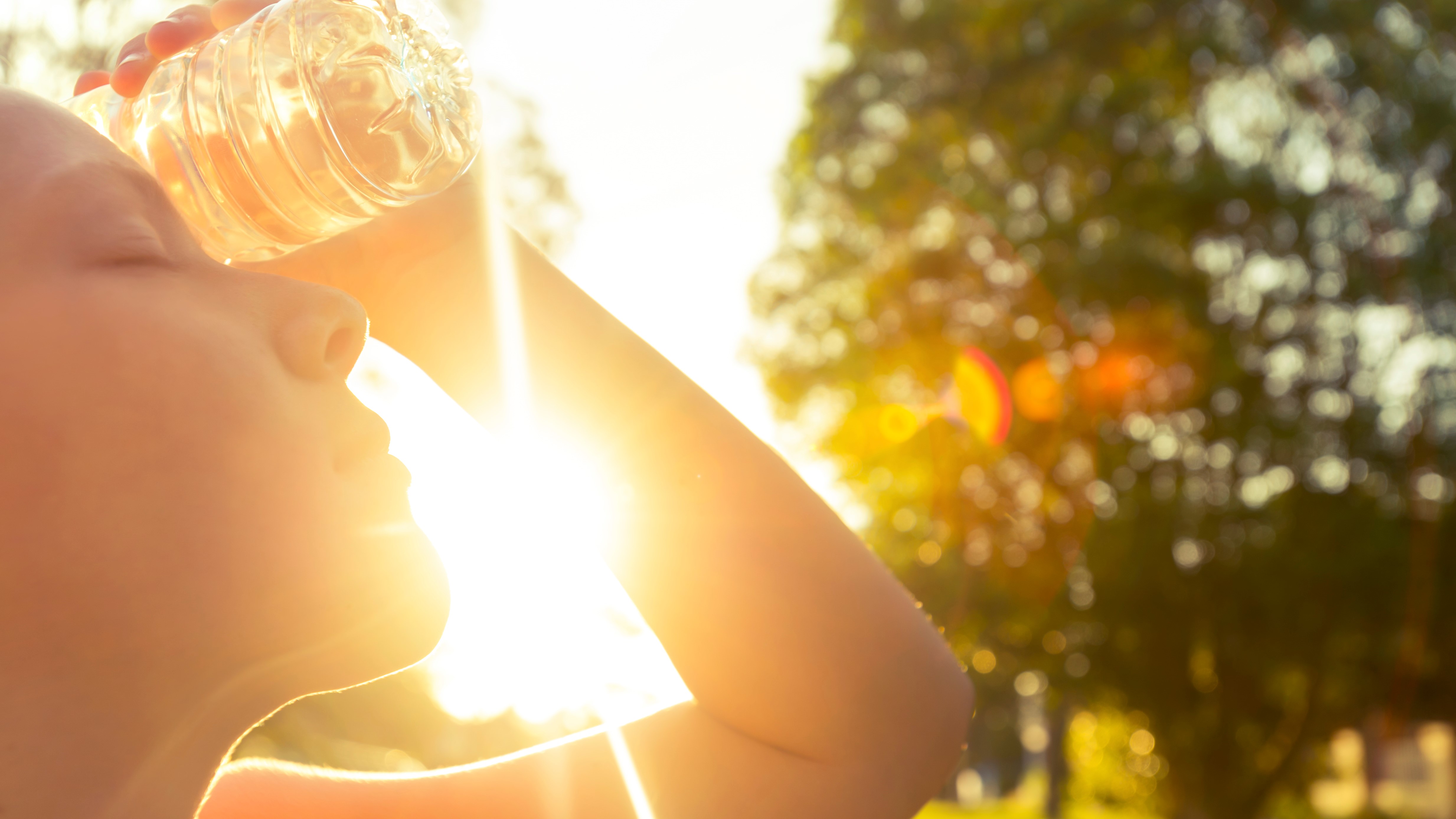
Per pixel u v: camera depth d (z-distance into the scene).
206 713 0.49
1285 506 13.94
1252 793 15.20
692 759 0.84
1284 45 13.85
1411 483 13.94
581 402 0.85
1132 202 13.96
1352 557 13.39
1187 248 14.21
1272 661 14.19
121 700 0.45
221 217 0.74
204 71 0.73
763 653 0.82
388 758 2.48
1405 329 14.07
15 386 0.44
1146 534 13.58
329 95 0.73
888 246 14.98
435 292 0.84
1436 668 14.12
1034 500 14.08
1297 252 14.09
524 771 0.85
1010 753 32.50
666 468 0.85
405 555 0.53
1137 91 14.26
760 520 0.84
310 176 0.74
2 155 0.48
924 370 14.29
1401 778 26.89
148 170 0.68
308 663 0.51
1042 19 14.53
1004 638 14.54
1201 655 14.70
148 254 0.50
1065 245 14.09
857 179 14.93
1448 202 14.01
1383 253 13.98
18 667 0.43
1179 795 15.80
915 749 0.84
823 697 0.82
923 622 0.89
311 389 0.53
